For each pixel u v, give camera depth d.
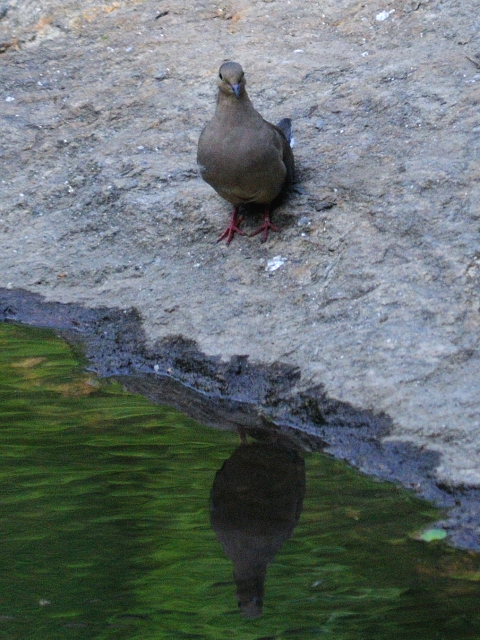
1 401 10.12
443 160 11.26
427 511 7.92
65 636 6.86
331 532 7.80
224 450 9.18
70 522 8.12
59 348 11.18
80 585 7.38
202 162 10.81
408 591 7.05
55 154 13.90
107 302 11.48
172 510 8.27
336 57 14.06
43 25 16.48
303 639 6.70
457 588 7.04
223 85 10.38
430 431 8.46
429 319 9.53
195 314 10.80
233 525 8.03
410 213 10.70
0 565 7.57
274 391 9.70
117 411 9.95
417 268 10.12
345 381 9.23
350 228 10.88
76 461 9.01
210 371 10.18
